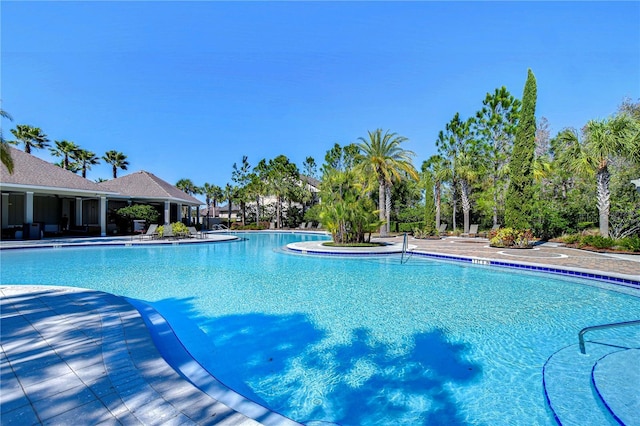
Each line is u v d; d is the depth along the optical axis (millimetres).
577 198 17750
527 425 2633
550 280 8312
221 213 53750
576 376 3279
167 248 16000
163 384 2699
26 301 5270
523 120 15750
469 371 3549
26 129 27078
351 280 8320
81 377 2791
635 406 2688
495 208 21547
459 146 25094
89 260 11781
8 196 21109
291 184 37656
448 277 8742
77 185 19922
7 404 2385
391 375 3467
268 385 3268
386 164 22469
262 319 5266
